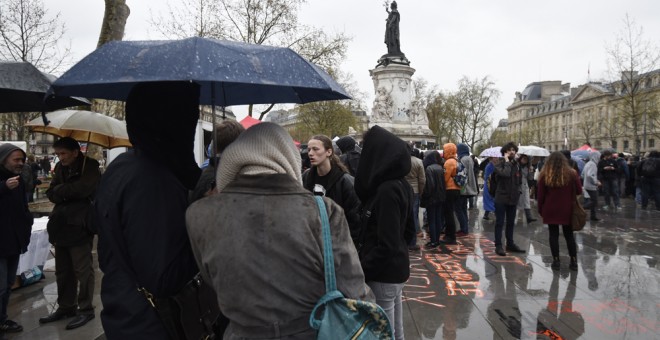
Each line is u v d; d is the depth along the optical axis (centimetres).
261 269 151
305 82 173
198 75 150
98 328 422
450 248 773
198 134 1016
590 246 784
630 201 1506
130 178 176
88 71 161
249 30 2645
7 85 282
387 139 281
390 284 275
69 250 435
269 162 164
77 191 423
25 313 467
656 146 5828
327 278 156
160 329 185
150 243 171
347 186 388
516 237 874
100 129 480
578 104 8150
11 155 403
